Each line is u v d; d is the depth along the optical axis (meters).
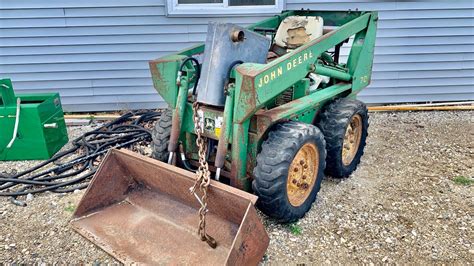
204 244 2.36
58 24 4.77
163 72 2.75
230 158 2.65
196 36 4.99
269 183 2.48
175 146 2.72
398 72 5.38
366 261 2.48
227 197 2.23
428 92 5.51
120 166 2.78
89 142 4.07
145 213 2.67
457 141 4.34
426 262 2.48
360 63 3.54
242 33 2.48
